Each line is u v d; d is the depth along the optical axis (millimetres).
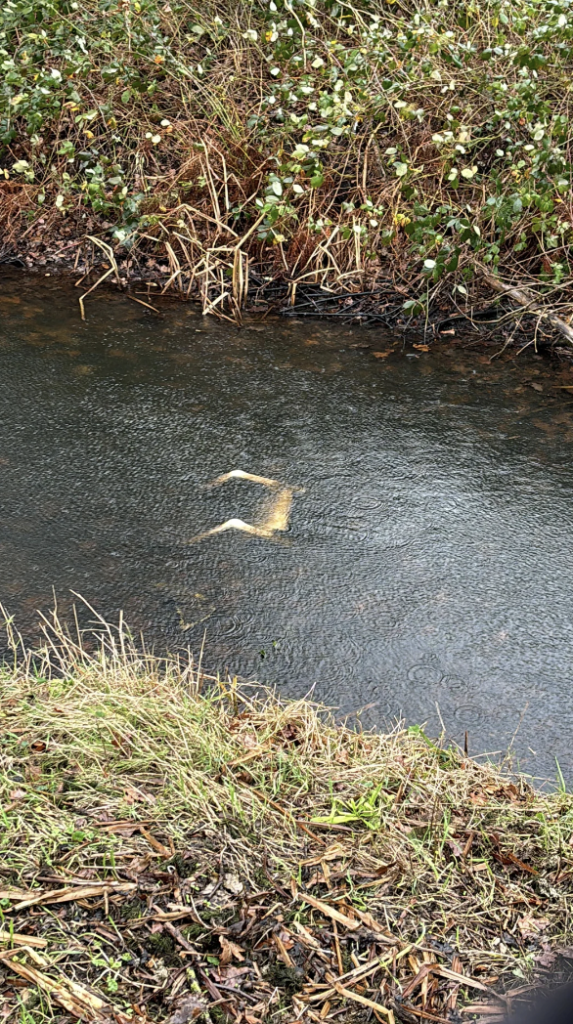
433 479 4301
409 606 3463
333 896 2176
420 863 2293
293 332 5703
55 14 6371
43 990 1895
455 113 5723
